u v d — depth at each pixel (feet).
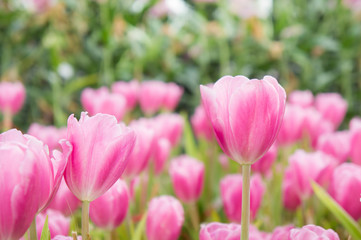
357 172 2.62
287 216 3.75
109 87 9.19
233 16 10.85
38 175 1.85
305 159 2.92
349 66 10.39
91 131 2.02
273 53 10.21
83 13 10.70
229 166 4.81
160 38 10.46
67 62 10.49
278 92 2.04
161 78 10.84
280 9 11.70
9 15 10.62
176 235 2.67
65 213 2.79
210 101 2.04
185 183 3.38
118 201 2.52
